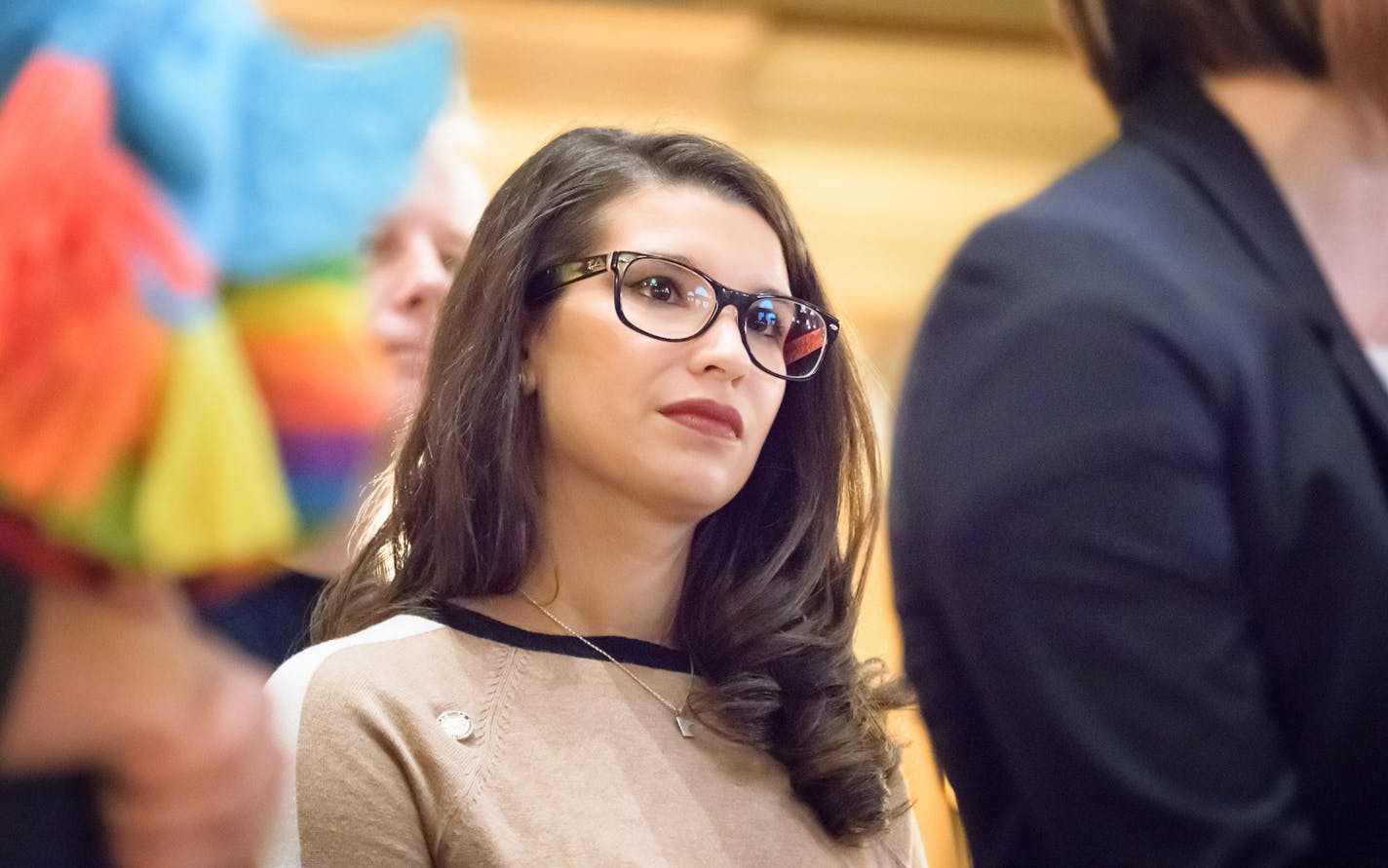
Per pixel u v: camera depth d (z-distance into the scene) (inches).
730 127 781.9
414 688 203.6
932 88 820.6
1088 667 125.0
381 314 241.4
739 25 770.8
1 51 68.6
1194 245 136.2
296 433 73.3
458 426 217.8
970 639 131.9
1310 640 125.3
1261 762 123.3
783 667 231.3
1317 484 125.8
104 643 78.1
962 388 135.2
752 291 218.2
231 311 72.5
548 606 219.8
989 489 129.6
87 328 64.5
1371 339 143.9
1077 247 134.6
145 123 67.5
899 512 143.6
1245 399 127.0
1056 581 126.0
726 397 212.1
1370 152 140.4
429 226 248.1
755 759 224.4
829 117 815.1
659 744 215.5
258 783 83.3
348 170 73.8
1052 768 126.7
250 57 73.4
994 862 139.5
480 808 196.4
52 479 64.7
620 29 761.6
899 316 814.5
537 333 219.5
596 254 218.1
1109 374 127.8
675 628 231.8
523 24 752.3
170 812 79.1
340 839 190.2
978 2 807.1
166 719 79.0
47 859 76.7
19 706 75.5
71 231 64.7
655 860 202.1
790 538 235.9
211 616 221.9
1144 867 122.6
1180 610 124.1
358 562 231.8
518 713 207.8
